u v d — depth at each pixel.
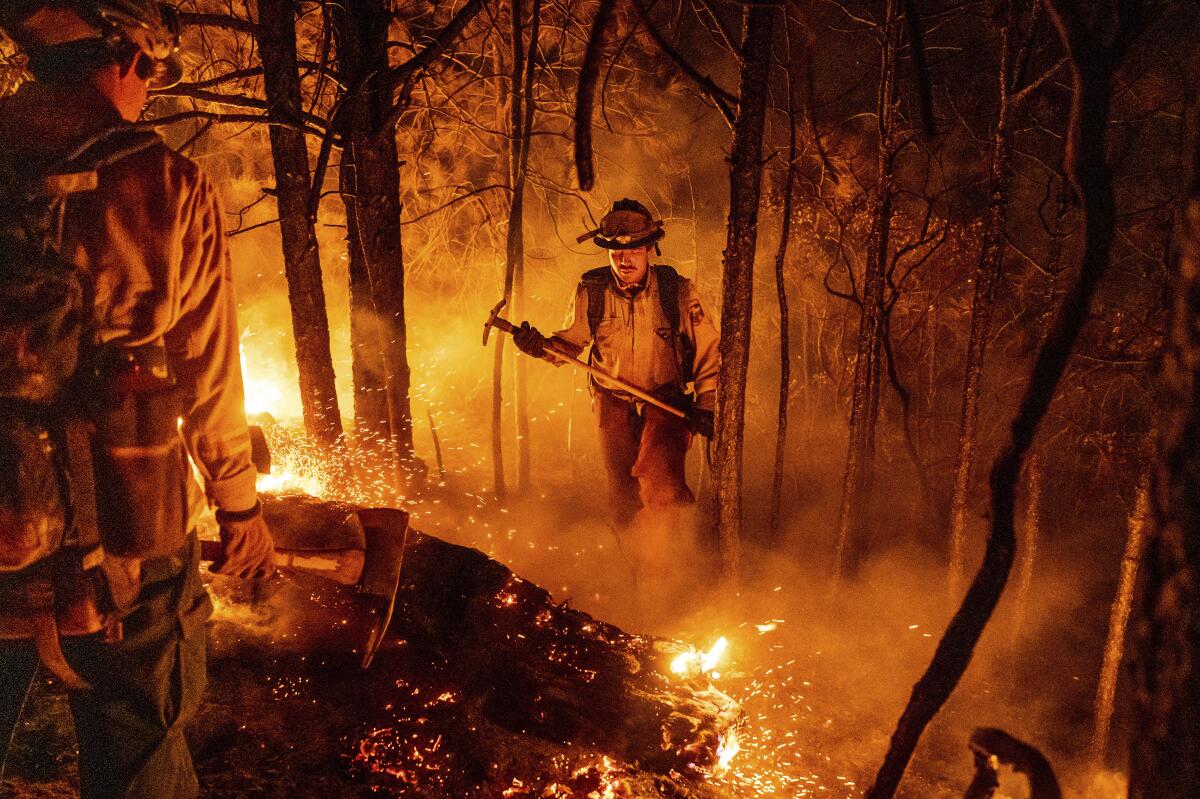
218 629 3.23
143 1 1.93
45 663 1.93
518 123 5.03
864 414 4.71
